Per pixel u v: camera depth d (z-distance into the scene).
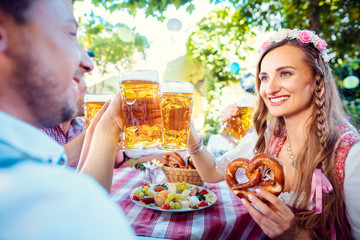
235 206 1.46
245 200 1.12
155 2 3.21
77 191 0.33
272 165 1.10
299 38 1.34
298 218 1.24
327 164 1.27
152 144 1.05
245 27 4.97
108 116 0.90
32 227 0.27
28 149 0.39
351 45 4.72
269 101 1.45
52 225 0.28
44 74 0.43
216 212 1.36
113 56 6.14
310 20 4.23
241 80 4.79
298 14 4.38
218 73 6.64
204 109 6.94
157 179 2.12
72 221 0.30
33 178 0.31
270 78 1.38
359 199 1.16
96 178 0.74
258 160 1.14
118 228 0.35
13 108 0.44
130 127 0.96
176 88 1.07
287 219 1.04
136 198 1.47
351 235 1.24
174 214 1.31
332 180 1.25
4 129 0.37
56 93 0.46
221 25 6.34
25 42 0.40
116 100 0.95
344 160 1.22
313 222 1.21
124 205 1.43
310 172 1.31
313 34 1.37
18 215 0.28
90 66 0.68
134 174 2.20
